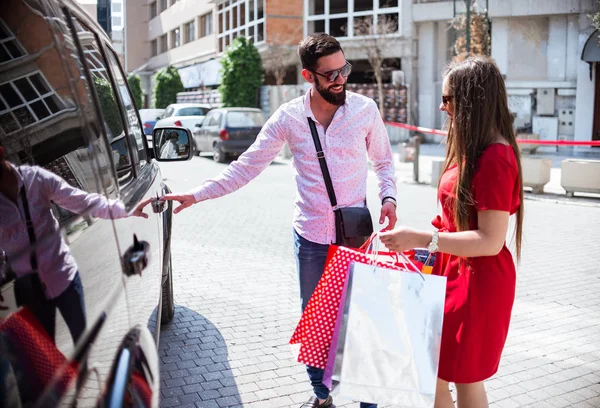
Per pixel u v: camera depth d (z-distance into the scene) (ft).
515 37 71.31
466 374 8.07
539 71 70.85
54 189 5.25
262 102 93.35
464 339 8.04
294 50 95.86
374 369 7.55
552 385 13.10
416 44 84.89
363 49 86.43
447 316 8.16
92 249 5.36
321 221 10.37
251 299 18.47
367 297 7.66
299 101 10.52
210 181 10.69
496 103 7.98
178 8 131.34
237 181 10.66
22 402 4.21
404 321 7.59
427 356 7.53
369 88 86.63
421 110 85.87
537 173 39.09
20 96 5.56
